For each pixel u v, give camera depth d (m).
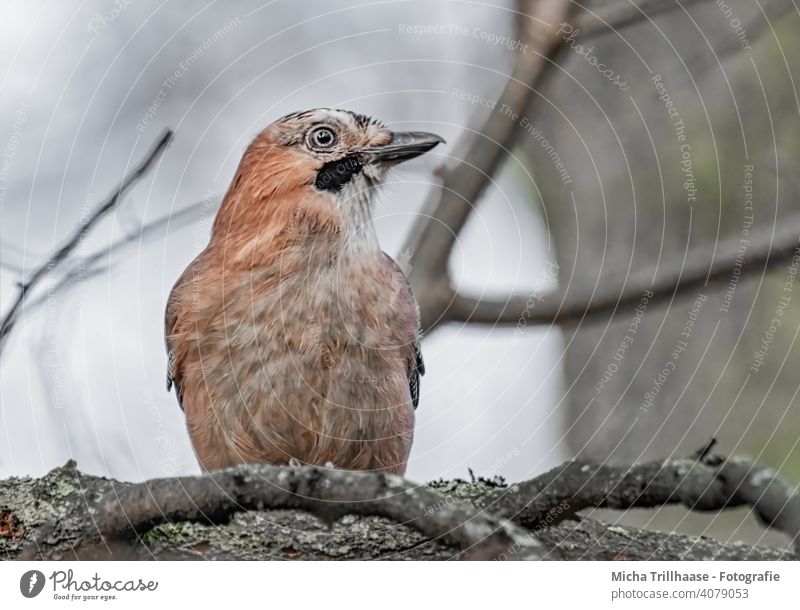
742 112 12.80
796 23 12.81
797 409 12.15
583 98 13.09
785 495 7.02
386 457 9.20
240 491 6.96
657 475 7.27
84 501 7.46
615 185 12.89
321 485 6.85
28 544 7.30
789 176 12.50
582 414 11.91
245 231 9.05
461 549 7.13
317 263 9.04
